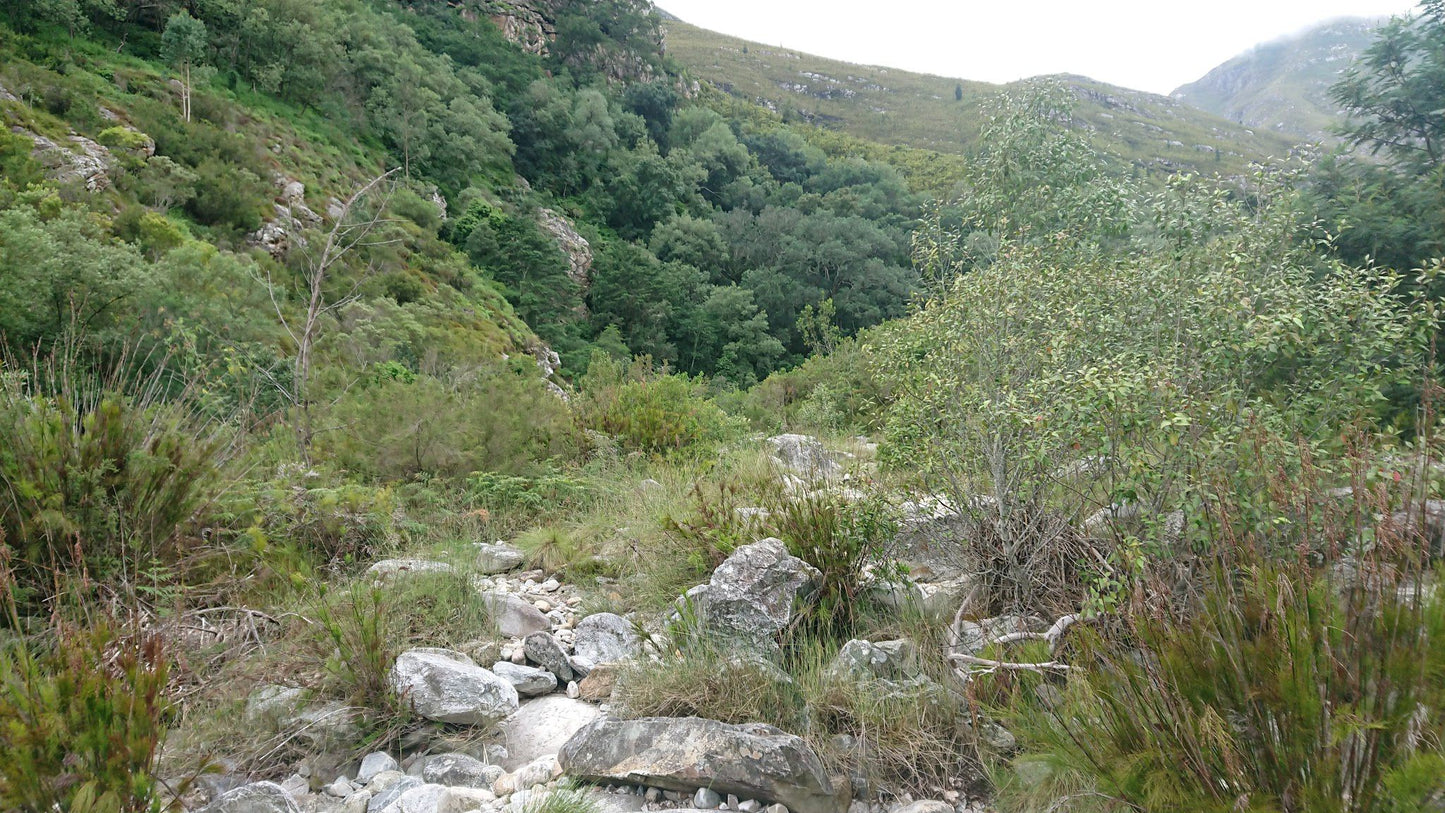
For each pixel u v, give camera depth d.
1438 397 2.83
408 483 6.29
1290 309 3.38
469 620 3.77
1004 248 4.58
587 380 10.21
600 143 77.56
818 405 11.02
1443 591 1.89
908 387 4.14
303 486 5.22
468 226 50.25
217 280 12.80
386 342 15.76
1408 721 1.79
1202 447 2.91
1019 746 2.70
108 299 10.32
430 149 58.16
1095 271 3.99
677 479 6.34
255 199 29.81
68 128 26.58
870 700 2.87
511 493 6.18
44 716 2.05
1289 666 1.87
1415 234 7.14
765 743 2.50
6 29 33.88
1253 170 4.24
